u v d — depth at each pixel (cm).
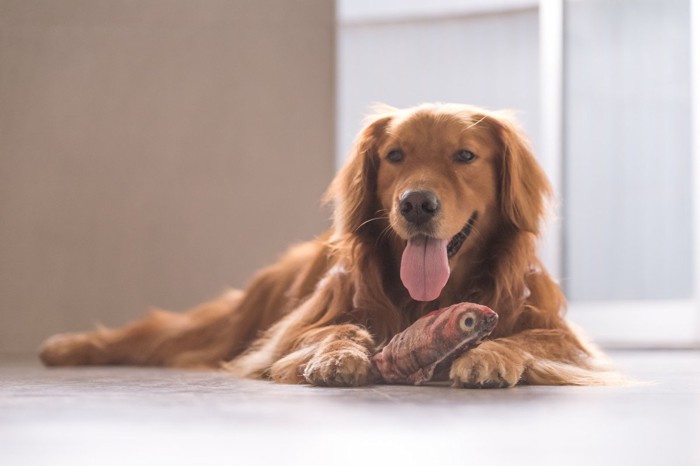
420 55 699
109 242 693
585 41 668
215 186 689
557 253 664
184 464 144
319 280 374
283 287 406
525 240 323
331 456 150
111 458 150
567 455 152
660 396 251
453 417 199
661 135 647
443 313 272
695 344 633
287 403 228
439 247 300
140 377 347
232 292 454
